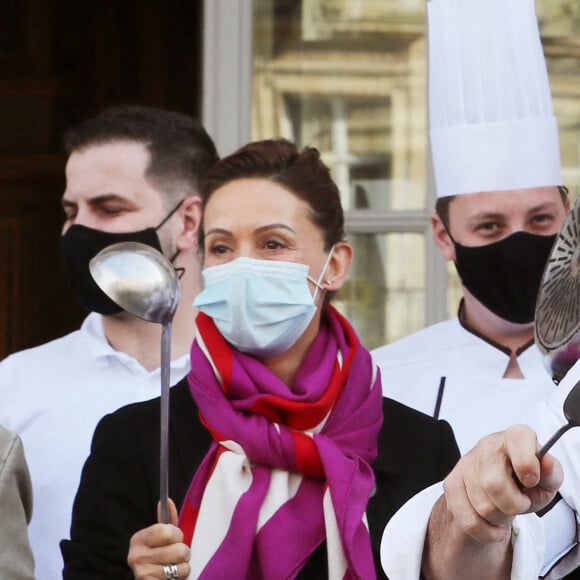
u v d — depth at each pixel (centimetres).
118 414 698
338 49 1024
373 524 668
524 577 515
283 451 668
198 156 861
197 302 686
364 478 669
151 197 846
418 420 706
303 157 705
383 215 1011
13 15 1305
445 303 1005
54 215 1312
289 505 665
